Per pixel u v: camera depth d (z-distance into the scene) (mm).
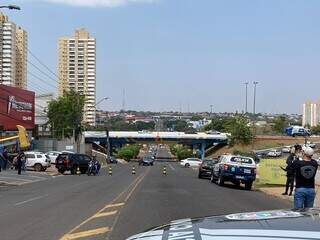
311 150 12922
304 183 12812
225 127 129875
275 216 3109
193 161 83625
